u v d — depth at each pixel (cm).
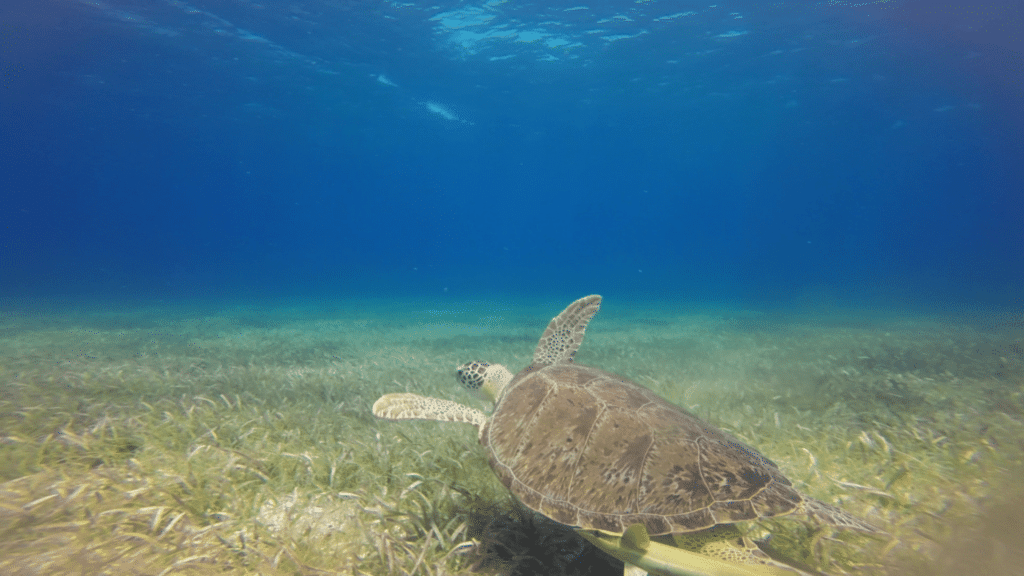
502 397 150
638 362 358
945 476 158
